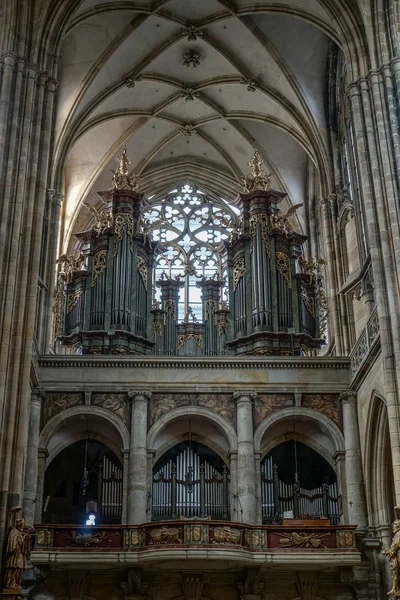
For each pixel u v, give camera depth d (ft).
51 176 117.91
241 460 97.66
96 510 97.76
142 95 132.57
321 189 122.72
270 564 88.58
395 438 79.46
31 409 98.43
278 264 117.50
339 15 100.32
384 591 90.58
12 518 78.13
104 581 92.27
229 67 128.26
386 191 88.43
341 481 98.27
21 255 87.92
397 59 93.66
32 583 88.22
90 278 116.67
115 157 140.36
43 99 96.37
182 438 102.58
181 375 101.65
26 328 85.66
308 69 123.65
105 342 111.86
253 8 114.93
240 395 100.63
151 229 133.28
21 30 96.32
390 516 93.76
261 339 112.27
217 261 139.74
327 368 102.78
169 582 92.73
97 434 102.53
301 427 103.45
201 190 146.20
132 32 119.14
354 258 113.29
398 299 83.76
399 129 90.99
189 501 98.58
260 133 138.21
